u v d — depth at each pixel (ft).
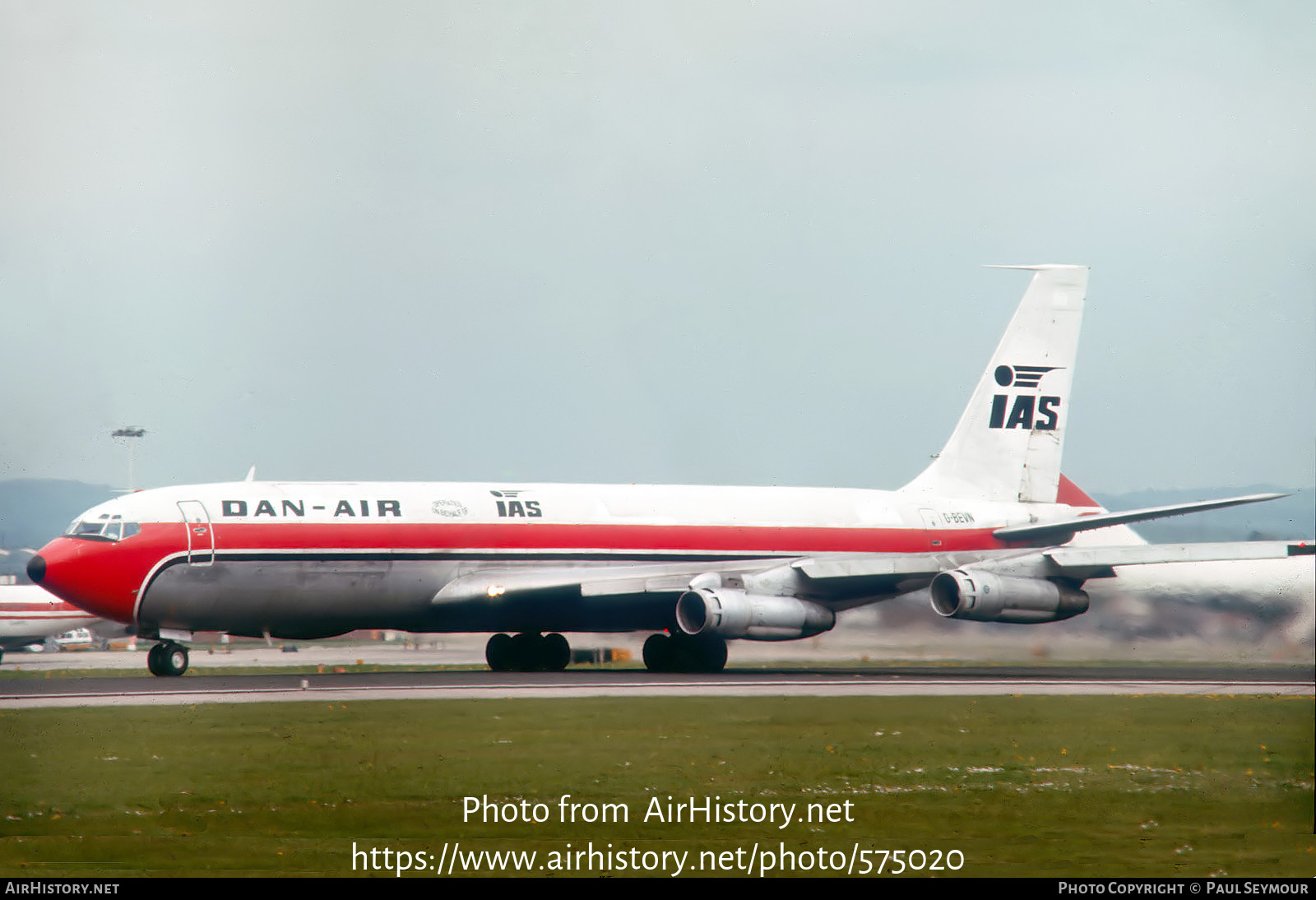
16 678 418.72
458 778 205.36
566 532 463.83
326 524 425.28
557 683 376.68
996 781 210.59
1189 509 468.34
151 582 402.52
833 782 207.62
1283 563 445.78
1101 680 402.11
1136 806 195.52
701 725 264.11
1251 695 335.88
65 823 178.40
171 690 344.90
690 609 445.37
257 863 162.81
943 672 453.58
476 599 442.91
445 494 452.35
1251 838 176.96
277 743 237.45
